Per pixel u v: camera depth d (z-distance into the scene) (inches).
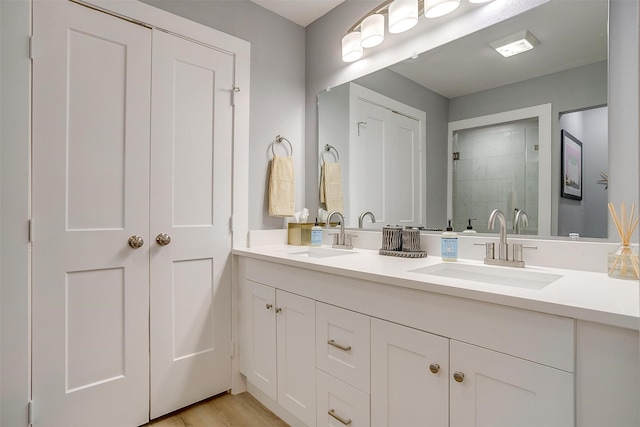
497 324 35.8
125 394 63.2
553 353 32.2
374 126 77.2
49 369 55.4
